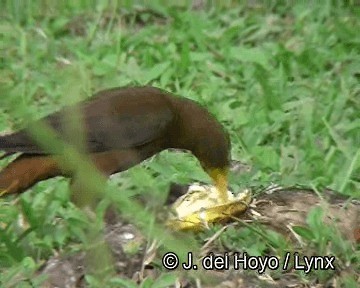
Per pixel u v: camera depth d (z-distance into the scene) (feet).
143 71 51.13
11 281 29.68
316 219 32.50
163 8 61.16
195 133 35.65
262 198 35.45
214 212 32.63
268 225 33.50
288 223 33.60
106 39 56.29
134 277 30.27
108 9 61.31
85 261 30.30
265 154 41.83
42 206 35.22
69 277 30.19
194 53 52.80
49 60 53.36
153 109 34.88
